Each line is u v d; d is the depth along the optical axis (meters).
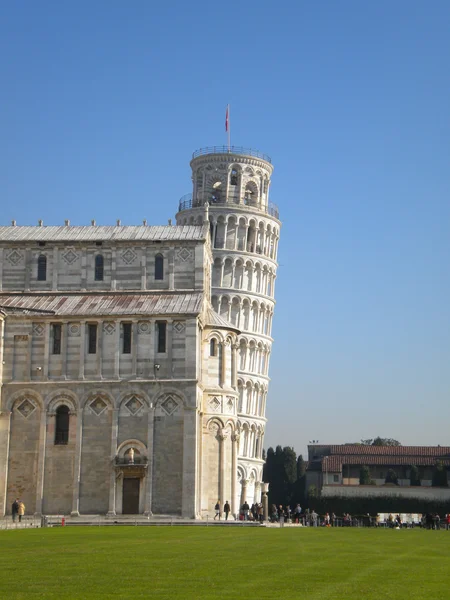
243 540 56.31
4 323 93.50
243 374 162.00
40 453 91.25
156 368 91.75
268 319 170.25
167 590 28.58
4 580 30.92
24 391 92.38
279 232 174.75
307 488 186.50
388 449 188.75
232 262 163.75
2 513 90.06
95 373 92.38
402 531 84.31
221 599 26.67
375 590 29.08
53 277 100.75
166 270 100.31
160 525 82.69
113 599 26.58
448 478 179.75
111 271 100.50
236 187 169.38
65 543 50.50
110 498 89.94
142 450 90.50
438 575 34.41
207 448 97.19
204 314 99.56
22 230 104.19
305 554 44.22
